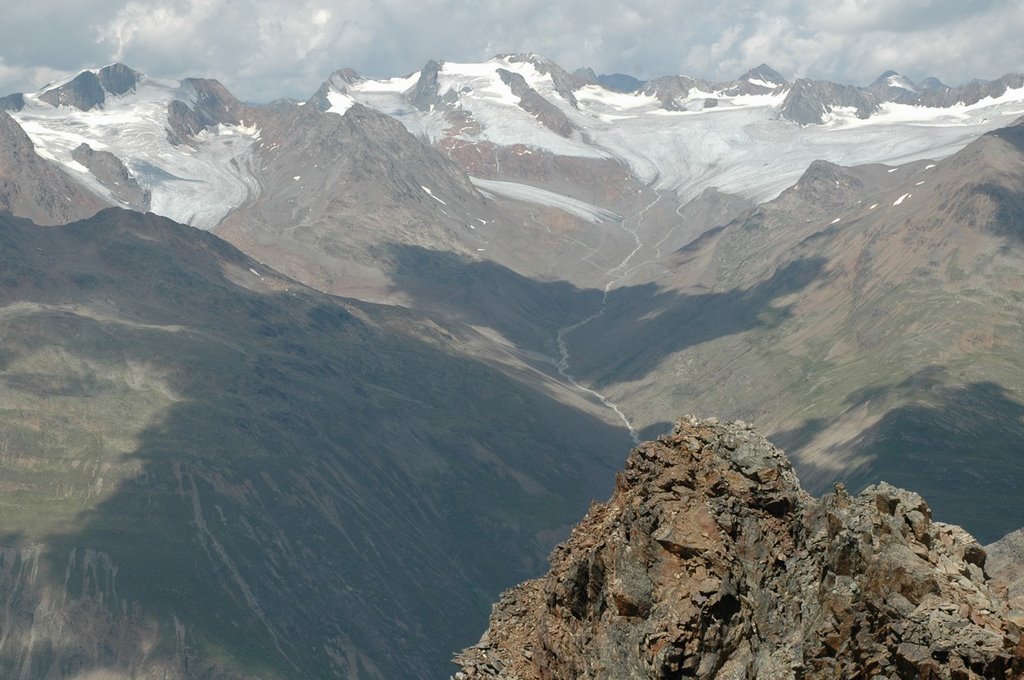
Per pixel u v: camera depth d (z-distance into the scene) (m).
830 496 23.28
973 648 17.83
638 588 23.64
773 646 21.91
